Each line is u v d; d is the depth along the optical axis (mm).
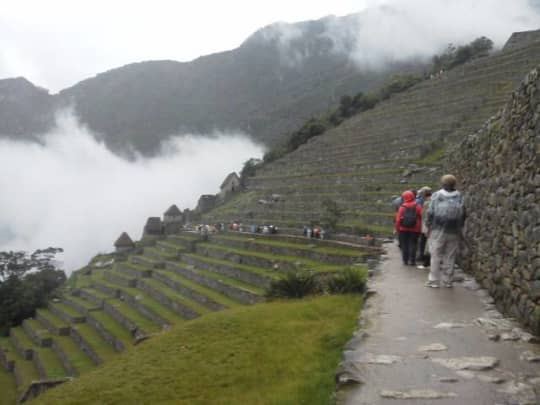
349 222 27312
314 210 33031
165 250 42000
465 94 42594
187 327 11211
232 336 9836
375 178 32656
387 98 59719
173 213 66812
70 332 31781
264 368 7668
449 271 9109
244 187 61688
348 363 5332
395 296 8570
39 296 43375
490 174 8648
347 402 4383
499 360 5207
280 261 24562
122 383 8375
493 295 8055
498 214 7867
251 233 33250
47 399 8719
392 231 23188
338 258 21688
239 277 25938
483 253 8953
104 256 59812
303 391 6047
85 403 7773
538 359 5180
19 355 32469
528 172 6312
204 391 7281
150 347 10438
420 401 4309
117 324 28844
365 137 43406
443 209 9031
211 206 61750
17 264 54500
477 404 4184
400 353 5598
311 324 9586
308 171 42438
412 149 34281
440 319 6961
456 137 33625
